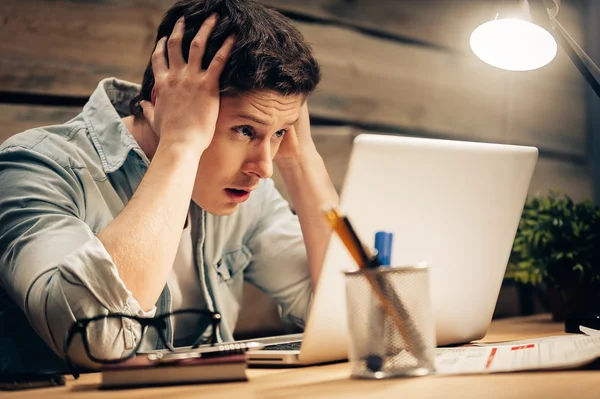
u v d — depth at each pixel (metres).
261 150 1.28
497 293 1.17
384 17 2.23
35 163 1.30
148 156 1.46
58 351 1.04
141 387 0.83
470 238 1.05
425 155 0.94
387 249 0.83
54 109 1.66
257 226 1.71
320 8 2.07
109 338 1.01
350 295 0.81
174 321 1.50
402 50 2.27
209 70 1.22
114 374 0.83
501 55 1.55
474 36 1.56
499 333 1.48
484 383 0.74
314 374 0.89
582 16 2.79
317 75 1.31
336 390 0.74
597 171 2.80
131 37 1.76
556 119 2.70
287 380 0.84
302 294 1.66
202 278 1.52
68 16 1.67
